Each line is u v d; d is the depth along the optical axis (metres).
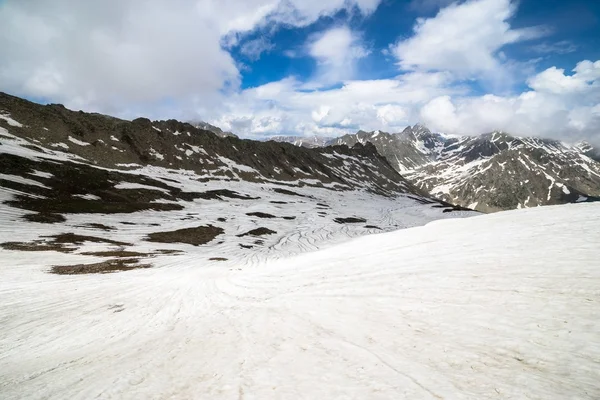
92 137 136.38
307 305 15.16
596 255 12.20
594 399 5.32
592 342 7.15
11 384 10.80
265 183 171.88
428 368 7.59
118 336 16.92
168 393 8.25
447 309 11.02
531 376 6.47
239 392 7.69
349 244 35.88
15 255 36.53
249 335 12.61
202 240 61.53
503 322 9.16
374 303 13.33
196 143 177.62
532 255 14.05
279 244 66.25
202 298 23.22
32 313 21.17
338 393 7.03
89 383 9.75
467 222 26.12
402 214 143.25
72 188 74.12
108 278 30.78
